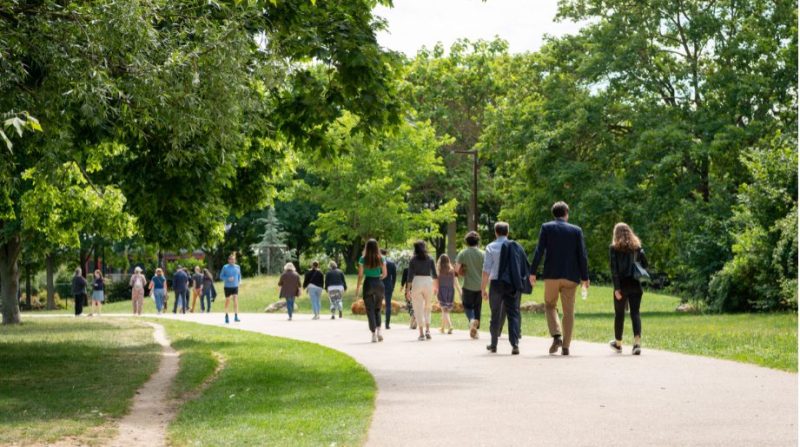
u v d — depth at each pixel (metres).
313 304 30.00
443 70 56.59
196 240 21.02
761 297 31.02
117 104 12.53
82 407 10.15
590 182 38.25
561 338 14.66
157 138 15.67
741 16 38.31
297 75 15.46
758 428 7.80
